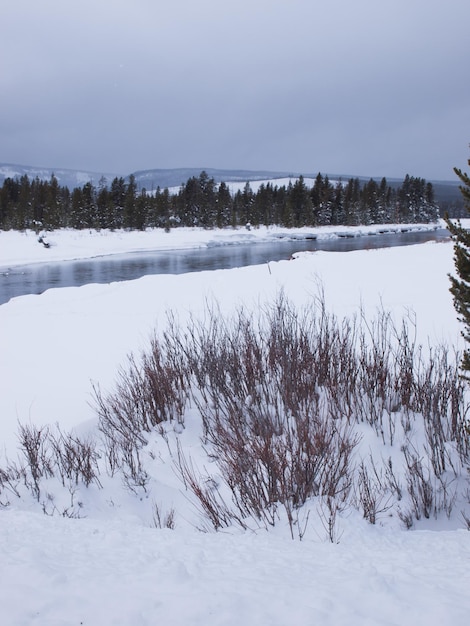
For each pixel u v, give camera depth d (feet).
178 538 7.97
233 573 5.82
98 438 16.66
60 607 4.51
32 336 31.24
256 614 4.47
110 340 29.09
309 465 11.41
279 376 16.52
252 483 11.30
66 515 11.87
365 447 13.14
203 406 17.02
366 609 4.68
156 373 17.67
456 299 11.35
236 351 17.78
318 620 4.37
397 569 6.22
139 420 16.83
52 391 21.12
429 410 13.42
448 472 11.92
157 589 5.03
